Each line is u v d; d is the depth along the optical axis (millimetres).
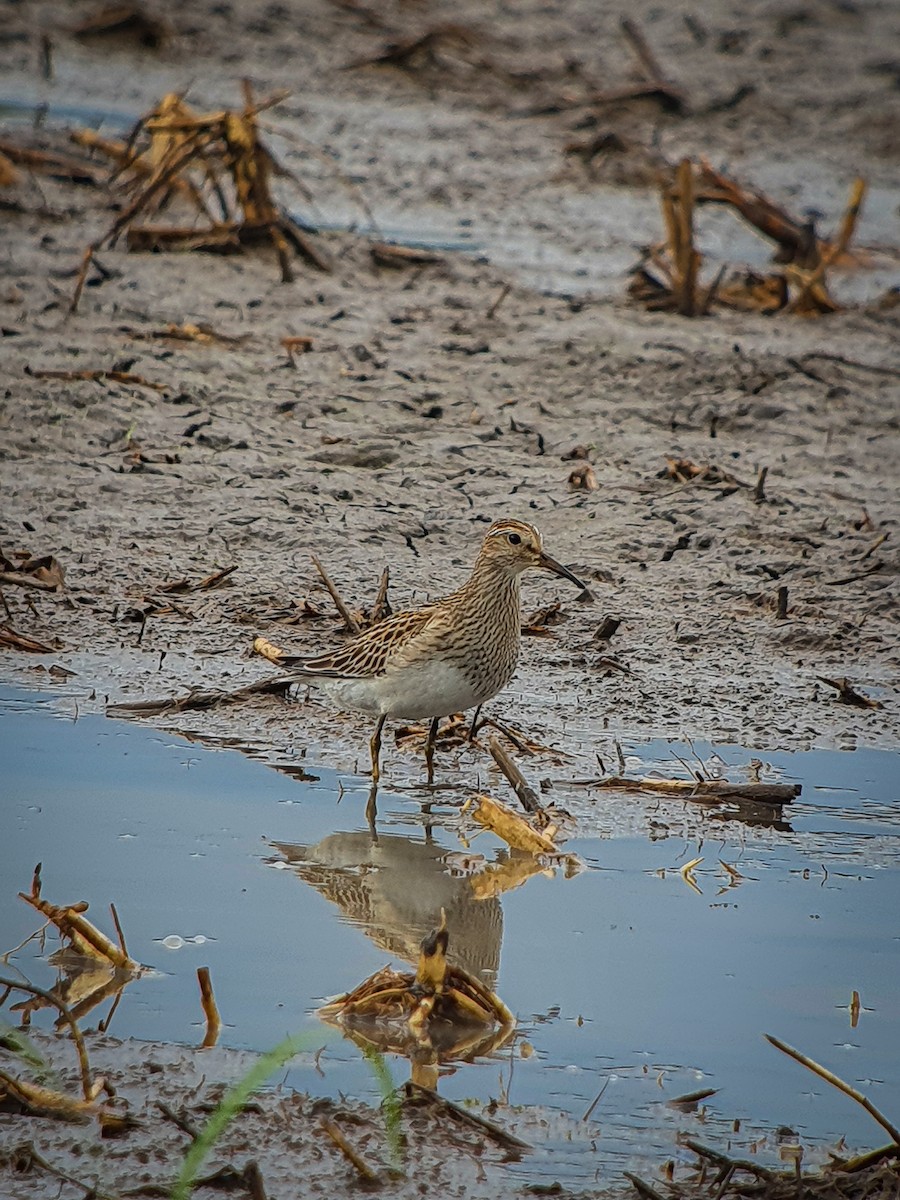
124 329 20172
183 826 10273
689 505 16359
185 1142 6949
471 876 9766
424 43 36406
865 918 9297
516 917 9219
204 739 11758
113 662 12883
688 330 22062
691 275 22812
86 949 8531
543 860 10031
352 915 9156
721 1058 7785
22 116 30859
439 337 21062
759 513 16266
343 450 17219
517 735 11906
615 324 22062
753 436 18516
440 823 10539
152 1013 8000
